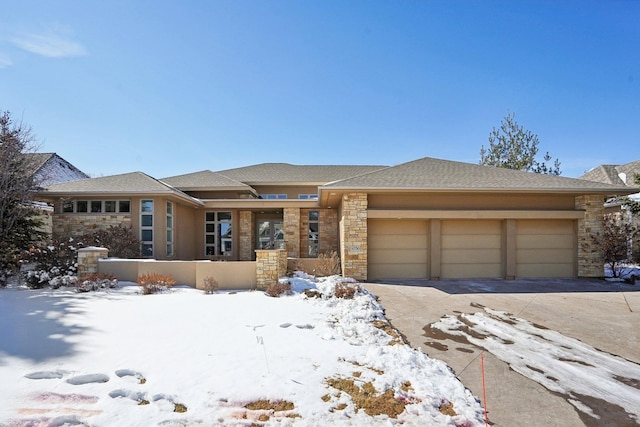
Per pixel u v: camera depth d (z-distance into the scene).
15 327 6.08
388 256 13.38
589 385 4.62
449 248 13.48
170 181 20.00
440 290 11.00
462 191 12.92
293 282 10.98
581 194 13.41
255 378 4.38
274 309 7.96
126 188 14.45
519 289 11.19
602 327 7.19
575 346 6.09
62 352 4.96
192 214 18.16
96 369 4.45
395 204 13.38
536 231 13.53
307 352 5.33
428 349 5.90
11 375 4.18
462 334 6.72
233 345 5.53
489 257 13.50
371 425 3.49
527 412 3.91
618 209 19.14
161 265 10.95
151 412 3.56
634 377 4.88
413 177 13.88
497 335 6.67
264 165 26.27
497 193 13.37
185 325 6.55
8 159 11.38
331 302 8.66
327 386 4.24
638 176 15.58
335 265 13.62
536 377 4.84
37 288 9.83
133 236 14.23
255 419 3.52
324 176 23.22
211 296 9.38
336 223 17.64
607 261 13.52
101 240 13.44
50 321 6.50
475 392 4.37
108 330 6.09
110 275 10.34
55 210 14.52
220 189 18.97
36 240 12.34
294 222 17.44
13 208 11.59
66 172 24.72
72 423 3.34
